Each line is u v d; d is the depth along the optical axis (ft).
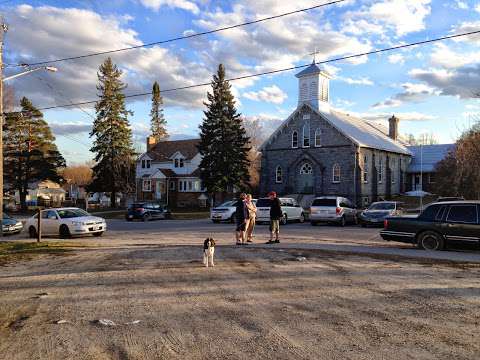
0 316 24.81
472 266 39.37
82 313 25.14
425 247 50.14
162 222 117.19
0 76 69.10
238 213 57.67
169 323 22.95
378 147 156.04
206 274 36.37
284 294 28.99
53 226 75.20
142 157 214.69
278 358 17.88
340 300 27.27
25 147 196.34
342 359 17.65
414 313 24.27
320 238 67.05
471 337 20.18
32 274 38.14
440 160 173.68
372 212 87.97
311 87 159.22
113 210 180.86
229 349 18.99
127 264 42.22
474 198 116.67
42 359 18.19
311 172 155.43
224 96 157.79
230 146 156.76
